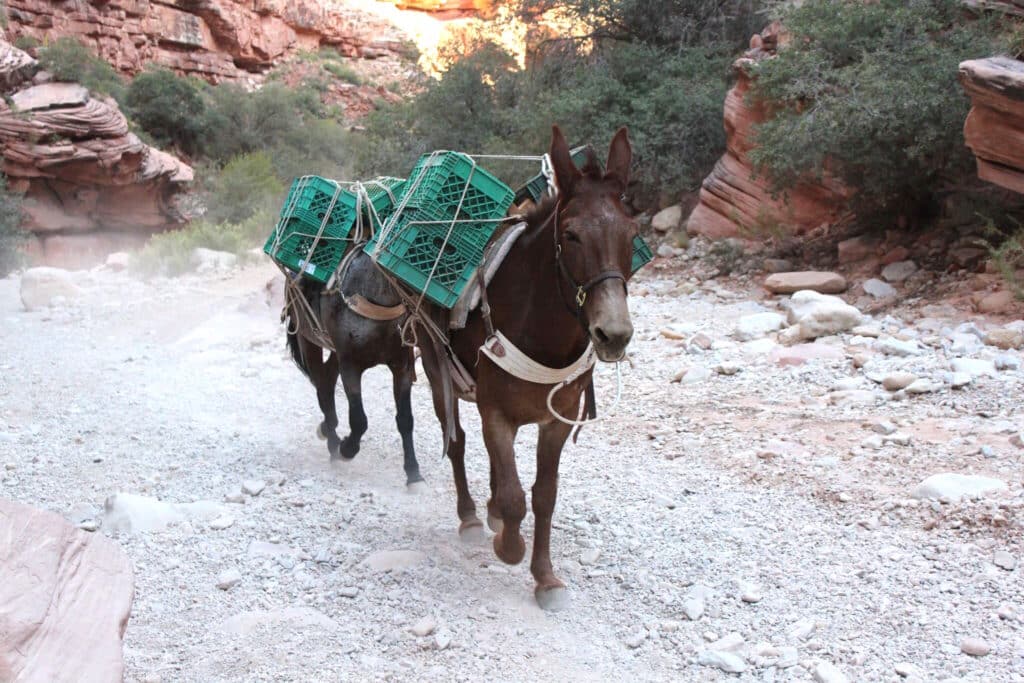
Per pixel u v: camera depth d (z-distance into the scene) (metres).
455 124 21.11
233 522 6.00
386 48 51.28
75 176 26.56
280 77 46.22
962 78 10.06
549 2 20.72
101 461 7.46
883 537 5.56
